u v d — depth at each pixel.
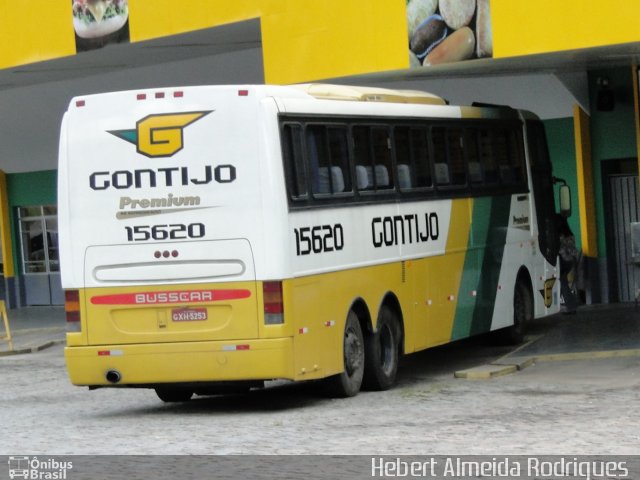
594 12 42.75
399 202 41.03
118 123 35.50
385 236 39.97
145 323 35.22
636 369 41.16
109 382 35.56
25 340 67.50
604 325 53.72
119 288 35.34
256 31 58.06
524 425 30.48
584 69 56.75
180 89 35.09
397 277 40.59
